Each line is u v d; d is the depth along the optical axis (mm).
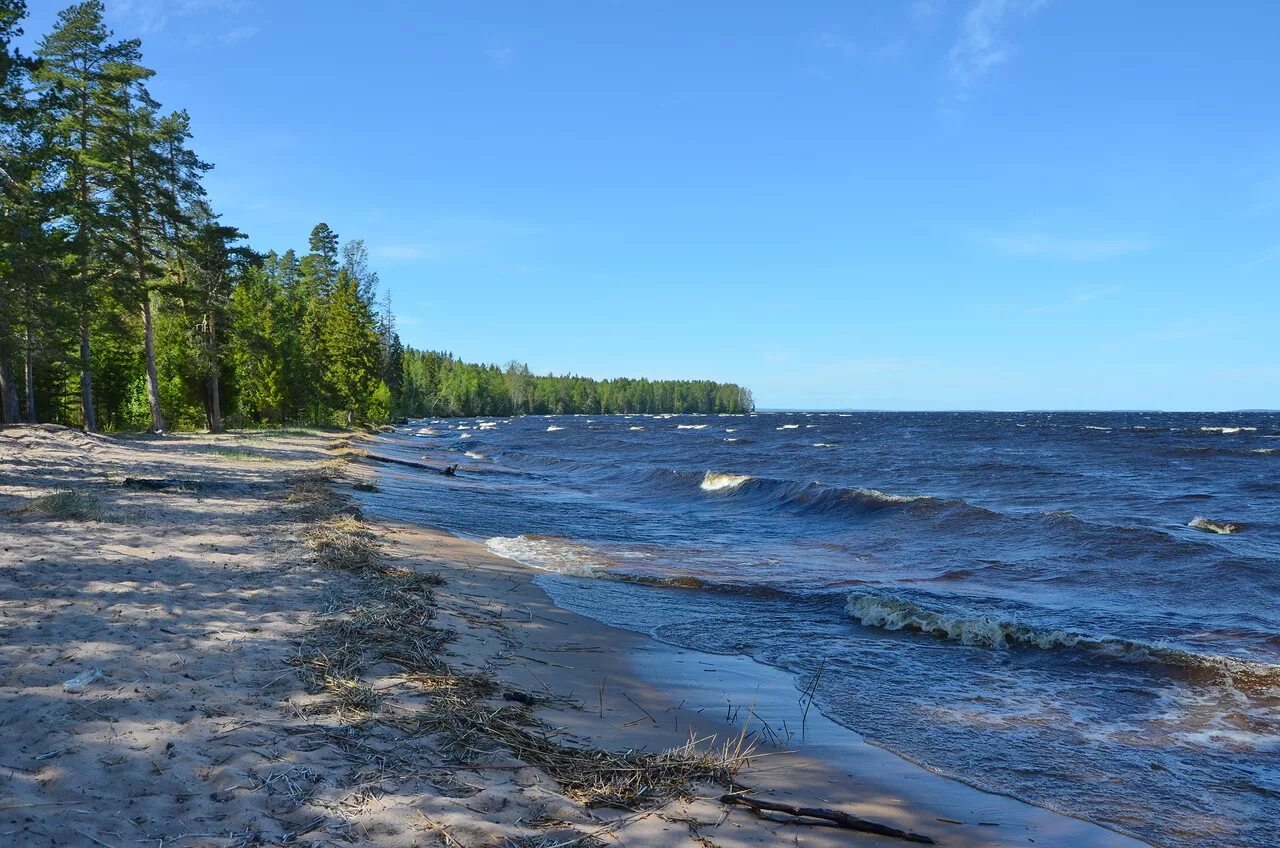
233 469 19734
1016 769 4770
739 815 3738
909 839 3701
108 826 2895
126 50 29922
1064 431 76938
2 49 21188
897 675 6766
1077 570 11547
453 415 149500
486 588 9297
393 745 3979
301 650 5391
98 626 5543
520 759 4023
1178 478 29031
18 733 3641
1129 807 4258
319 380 60812
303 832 3012
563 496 23672
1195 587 10320
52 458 17250
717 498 23078
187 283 35594
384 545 11016
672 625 8352
